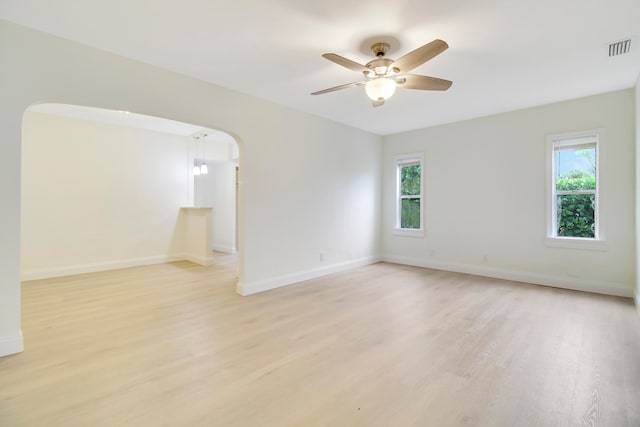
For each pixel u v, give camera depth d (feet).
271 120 13.28
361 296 12.42
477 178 16.01
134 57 9.31
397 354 7.73
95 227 16.90
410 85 8.77
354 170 17.76
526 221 14.56
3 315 7.52
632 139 12.00
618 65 9.93
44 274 15.30
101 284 14.19
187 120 10.66
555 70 10.27
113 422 5.31
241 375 6.78
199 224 19.29
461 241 16.65
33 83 7.82
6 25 7.47
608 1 6.74
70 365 7.14
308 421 5.36
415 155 18.30
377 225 19.61
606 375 6.76
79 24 7.64
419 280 14.94
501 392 6.17
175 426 5.23
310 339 8.56
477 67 10.00
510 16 7.32
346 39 8.36
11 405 5.71
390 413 5.56
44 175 15.30
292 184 14.28
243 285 12.56
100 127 17.01
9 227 7.56
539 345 8.18
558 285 13.73
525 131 14.47
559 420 5.37
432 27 7.78
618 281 12.40
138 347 8.05
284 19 7.47
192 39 8.35
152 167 19.03
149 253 19.02
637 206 11.14
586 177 13.26
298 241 14.62
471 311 10.71
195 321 9.81
